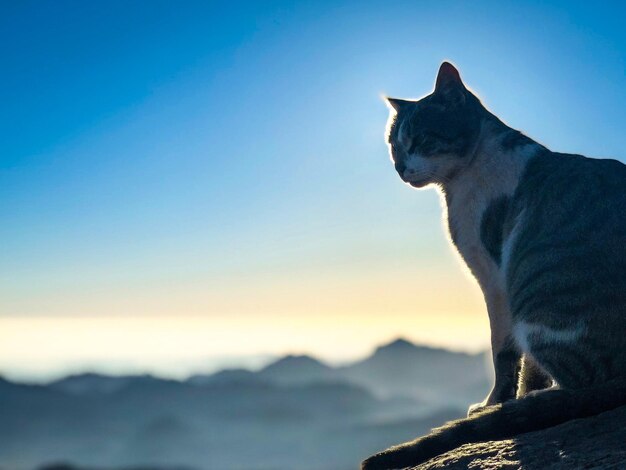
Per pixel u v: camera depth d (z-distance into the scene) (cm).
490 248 111
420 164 119
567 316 94
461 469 82
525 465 80
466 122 117
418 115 120
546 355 96
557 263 97
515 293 101
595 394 87
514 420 88
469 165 115
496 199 111
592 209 99
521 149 112
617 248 94
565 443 82
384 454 89
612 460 77
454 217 116
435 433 90
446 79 119
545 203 104
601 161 105
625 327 91
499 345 110
